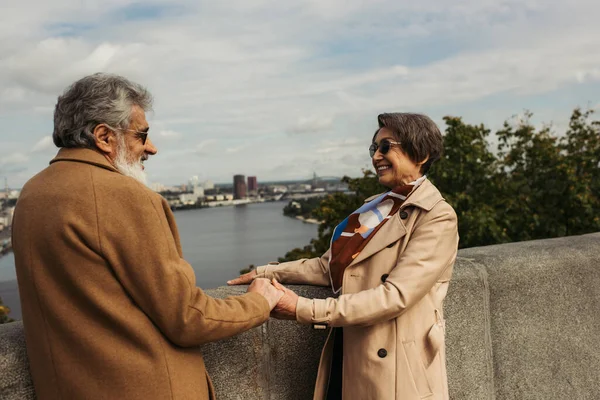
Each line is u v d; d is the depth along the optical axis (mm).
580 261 2518
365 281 1662
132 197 1265
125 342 1255
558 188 10867
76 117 1352
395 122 1703
